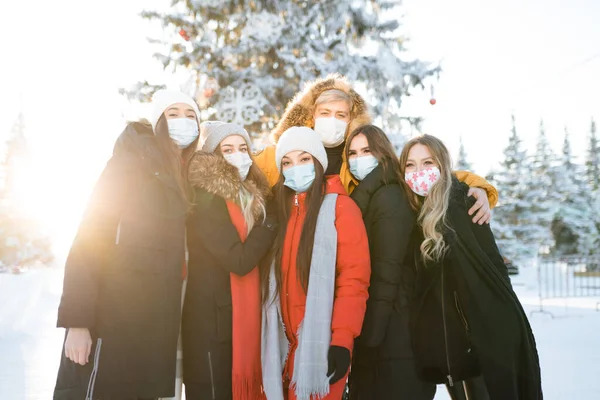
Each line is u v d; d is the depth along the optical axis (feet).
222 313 8.55
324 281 8.61
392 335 8.74
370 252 8.97
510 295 8.77
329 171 10.73
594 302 51.83
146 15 32.89
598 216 123.34
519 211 103.50
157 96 8.96
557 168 125.49
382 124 34.09
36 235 103.60
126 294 7.79
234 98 31.35
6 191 104.58
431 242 8.88
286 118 11.49
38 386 16.12
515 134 106.93
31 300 30.94
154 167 8.27
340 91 10.80
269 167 10.80
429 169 9.12
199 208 8.64
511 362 8.53
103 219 7.87
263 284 9.06
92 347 7.80
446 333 8.76
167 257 8.10
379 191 9.07
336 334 8.30
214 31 34.40
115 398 7.62
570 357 22.07
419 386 8.68
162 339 7.88
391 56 33.35
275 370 8.61
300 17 33.27
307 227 8.88
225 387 8.41
